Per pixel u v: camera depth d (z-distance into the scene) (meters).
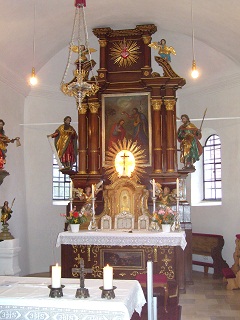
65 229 11.18
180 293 9.88
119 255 10.03
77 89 7.23
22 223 12.48
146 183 11.57
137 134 11.80
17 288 4.80
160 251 9.90
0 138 10.23
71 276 10.20
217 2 9.68
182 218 10.95
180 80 11.62
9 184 11.82
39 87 13.19
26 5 9.77
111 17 11.79
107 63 12.23
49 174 13.41
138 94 11.92
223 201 12.57
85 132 12.04
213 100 13.03
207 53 12.74
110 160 11.84
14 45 10.98
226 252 12.35
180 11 10.93
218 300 9.18
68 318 4.16
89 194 11.38
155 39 13.38
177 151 12.52
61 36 12.32
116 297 4.36
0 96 11.39
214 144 13.70
